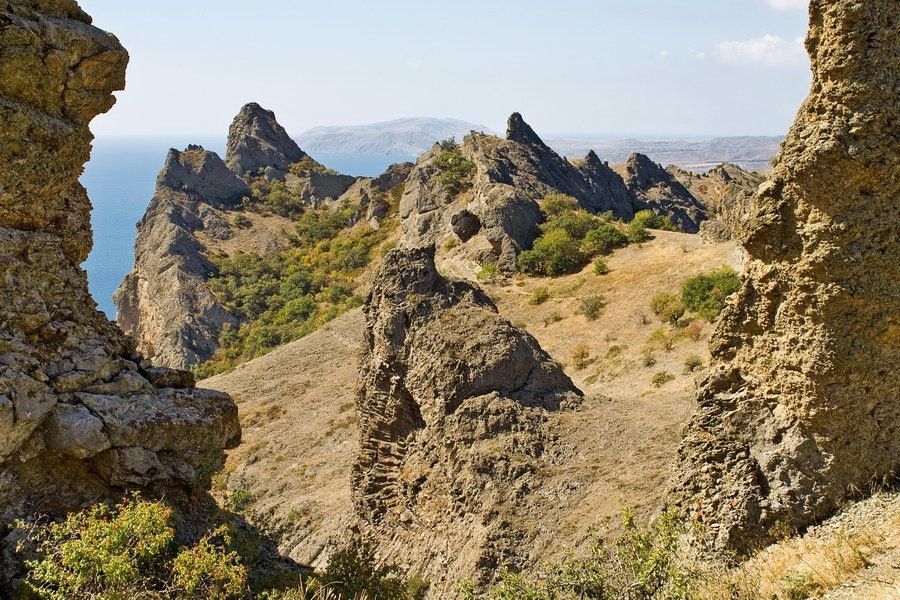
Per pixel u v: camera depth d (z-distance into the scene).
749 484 13.20
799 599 10.32
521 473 21.55
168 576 11.62
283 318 108.62
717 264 61.72
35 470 13.20
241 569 11.64
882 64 11.85
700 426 14.12
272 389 61.28
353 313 76.69
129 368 15.12
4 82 13.52
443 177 104.44
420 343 25.16
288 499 37.22
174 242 129.88
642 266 68.50
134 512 11.49
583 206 114.56
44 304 13.62
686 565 12.95
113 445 13.74
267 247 142.38
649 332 55.41
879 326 12.20
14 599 11.54
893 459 12.55
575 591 12.52
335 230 146.12
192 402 15.60
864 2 11.72
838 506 12.50
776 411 13.23
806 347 12.59
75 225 14.90
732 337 14.02
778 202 12.85
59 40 13.98
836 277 12.17
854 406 12.43
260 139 191.62
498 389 24.45
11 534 12.43
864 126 11.88
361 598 14.74
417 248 27.22
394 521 24.25
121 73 15.19
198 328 112.25
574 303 65.88
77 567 10.50
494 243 81.44
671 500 14.62
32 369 13.20
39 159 13.80
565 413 24.28
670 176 155.88
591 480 20.98
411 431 25.34
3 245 13.22
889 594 9.17
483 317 25.59
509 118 124.06
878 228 12.06
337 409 51.88
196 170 160.38
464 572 19.25
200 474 15.16
